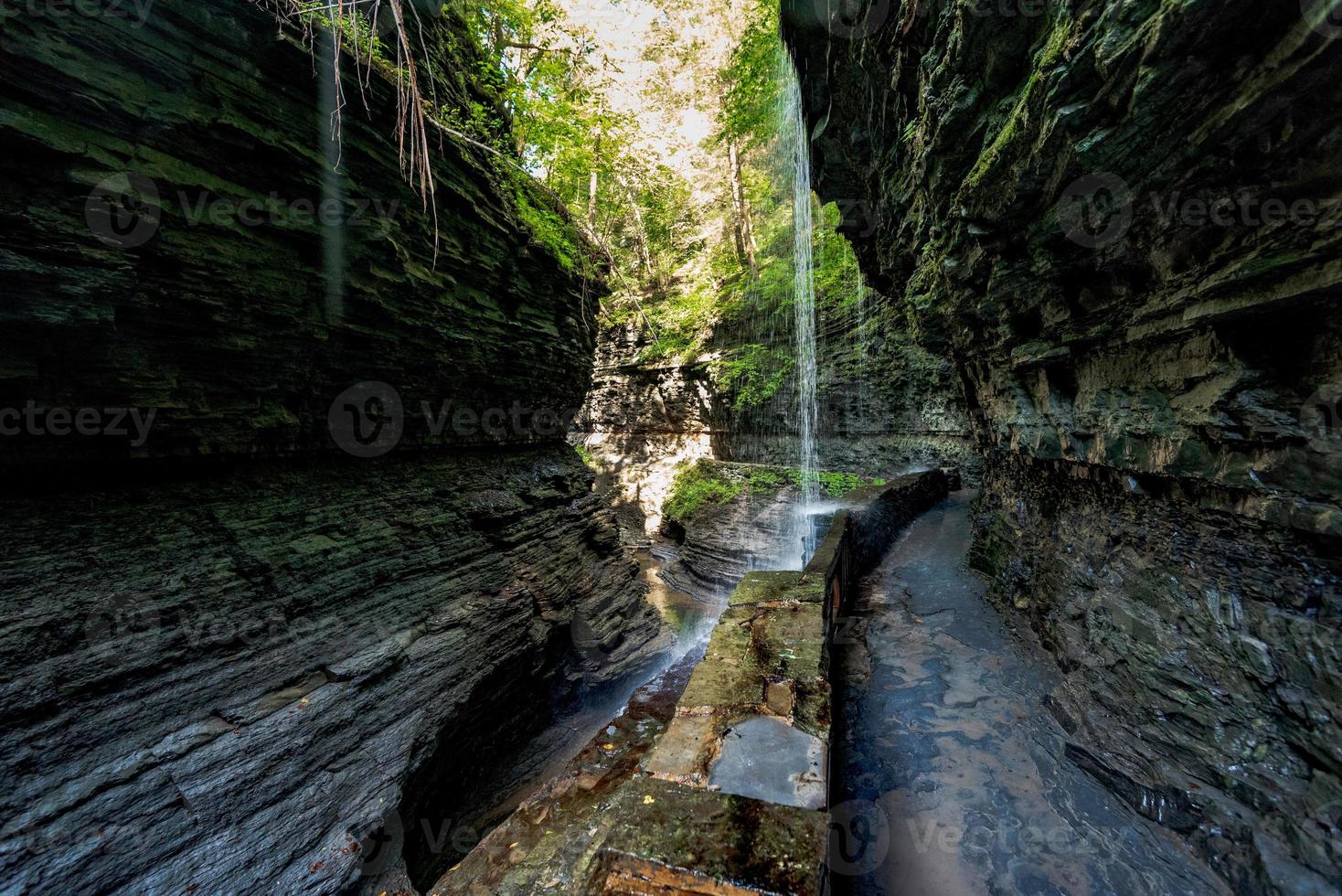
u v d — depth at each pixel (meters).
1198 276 2.16
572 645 9.89
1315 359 1.87
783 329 21.78
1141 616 2.91
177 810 3.98
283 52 4.89
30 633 3.85
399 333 6.93
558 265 10.73
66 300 3.77
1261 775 2.12
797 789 1.92
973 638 4.75
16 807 3.45
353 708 5.45
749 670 2.85
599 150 14.46
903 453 17.06
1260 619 2.22
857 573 6.96
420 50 7.75
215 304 4.73
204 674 4.66
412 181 6.48
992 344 4.57
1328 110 1.47
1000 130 2.75
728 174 23.39
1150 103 1.77
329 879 4.33
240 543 5.32
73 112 3.75
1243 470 2.18
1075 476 3.92
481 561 8.37
